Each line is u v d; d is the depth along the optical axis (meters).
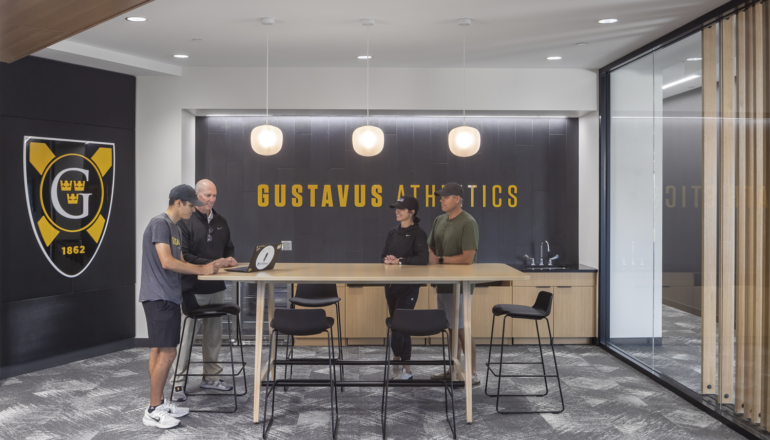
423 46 5.55
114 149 6.14
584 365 5.65
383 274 4.03
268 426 3.96
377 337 6.44
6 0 3.23
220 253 4.89
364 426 4.02
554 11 4.51
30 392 4.76
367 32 5.10
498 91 6.46
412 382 4.08
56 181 5.62
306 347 6.41
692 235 4.56
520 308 4.45
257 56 5.95
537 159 6.98
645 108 5.42
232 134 6.87
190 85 6.37
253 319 6.54
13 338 5.26
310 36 5.22
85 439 3.77
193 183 6.83
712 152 4.28
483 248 6.98
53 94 5.61
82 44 5.47
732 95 4.04
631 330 5.72
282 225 6.92
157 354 4.03
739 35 3.96
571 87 6.47
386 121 6.91
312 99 6.41
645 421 4.12
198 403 4.48
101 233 6.01
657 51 5.22
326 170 6.90
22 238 5.35
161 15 4.64
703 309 4.41
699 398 4.46
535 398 4.63
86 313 5.88
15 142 5.31
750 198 3.81
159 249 3.95
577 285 6.46
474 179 6.95
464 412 4.30
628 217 5.79
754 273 3.78
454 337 4.89
